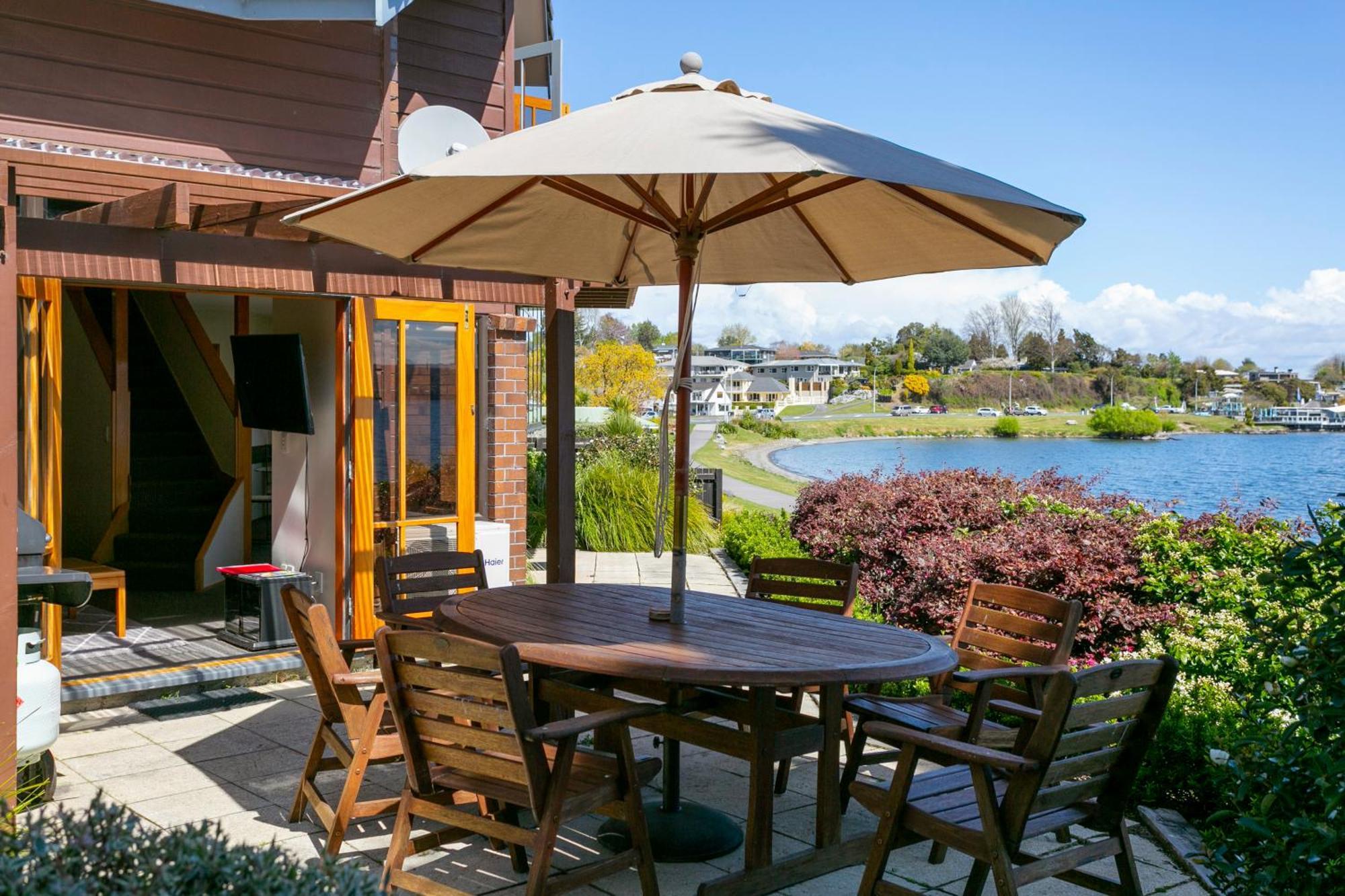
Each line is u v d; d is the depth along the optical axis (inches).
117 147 226.2
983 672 153.4
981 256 185.8
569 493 240.1
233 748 208.2
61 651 240.8
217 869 76.4
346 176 259.6
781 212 203.3
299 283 215.8
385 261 229.3
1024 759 116.3
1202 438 1263.5
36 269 181.0
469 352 293.7
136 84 228.5
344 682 148.9
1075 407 2593.5
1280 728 155.6
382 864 151.8
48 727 171.3
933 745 123.0
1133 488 565.6
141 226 186.4
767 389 3213.6
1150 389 2223.2
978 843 120.7
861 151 137.6
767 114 150.6
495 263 216.5
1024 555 291.4
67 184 188.1
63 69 219.5
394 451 281.0
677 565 166.4
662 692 165.8
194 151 236.4
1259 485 563.2
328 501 280.5
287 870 77.8
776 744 146.5
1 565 161.0
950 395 2684.5
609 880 150.7
